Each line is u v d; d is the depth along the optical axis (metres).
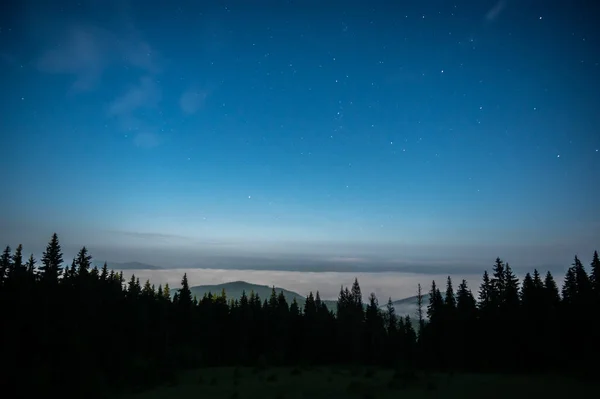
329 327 68.31
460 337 51.09
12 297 32.16
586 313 42.38
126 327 49.50
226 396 26.44
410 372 32.69
